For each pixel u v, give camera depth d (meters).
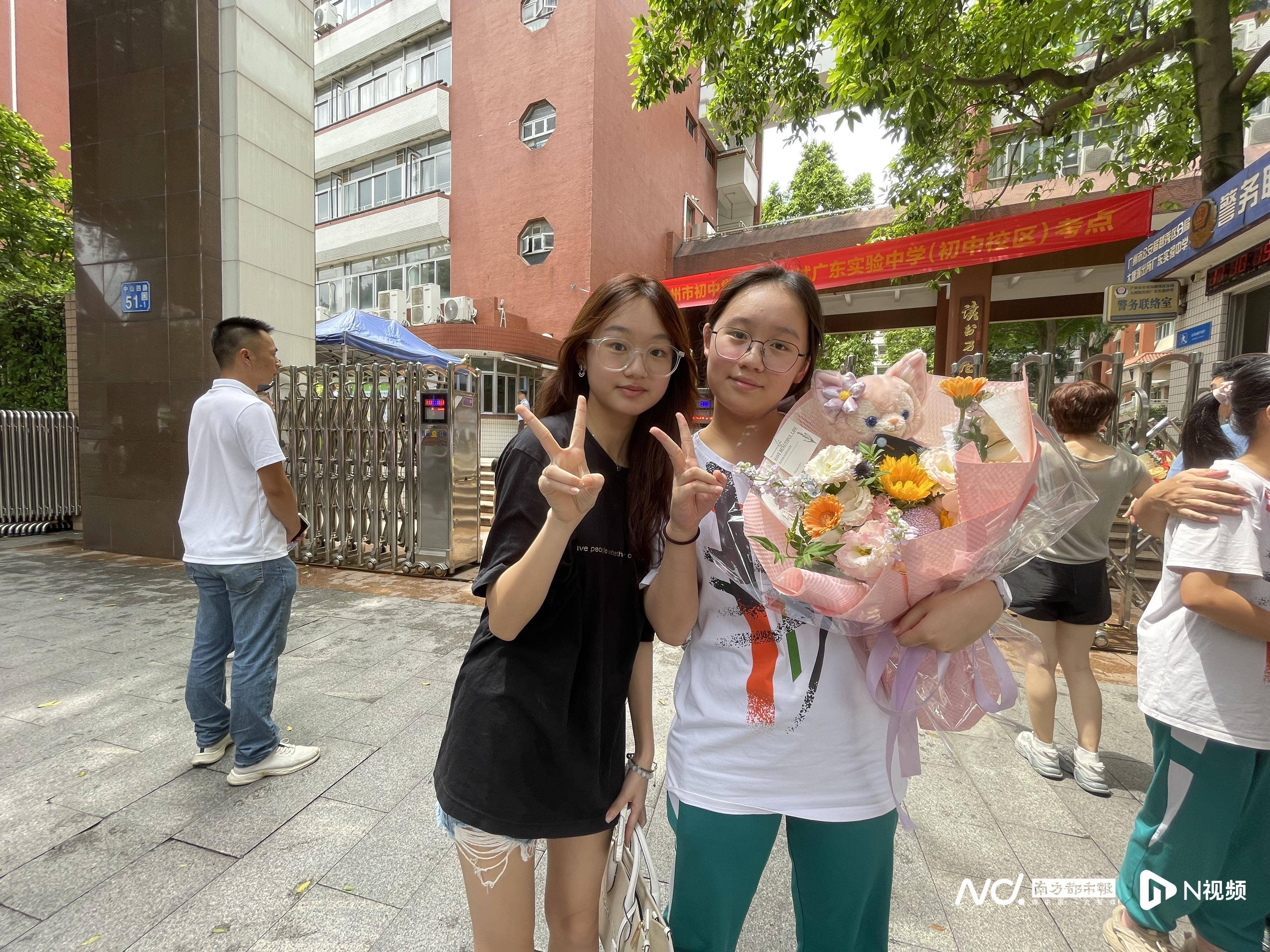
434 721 2.70
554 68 12.47
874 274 7.93
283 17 6.25
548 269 12.74
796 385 1.25
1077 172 10.05
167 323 5.62
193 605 4.30
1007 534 0.99
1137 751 2.55
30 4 16.42
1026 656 1.18
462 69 13.70
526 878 1.15
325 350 8.75
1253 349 4.81
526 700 1.07
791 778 1.09
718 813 1.10
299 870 1.80
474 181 13.58
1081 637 2.33
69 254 10.91
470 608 4.40
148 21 5.52
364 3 15.73
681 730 1.19
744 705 1.10
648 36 6.25
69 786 2.20
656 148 14.70
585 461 1.03
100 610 4.19
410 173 14.71
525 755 1.08
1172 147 6.33
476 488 5.70
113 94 5.68
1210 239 4.61
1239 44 7.79
